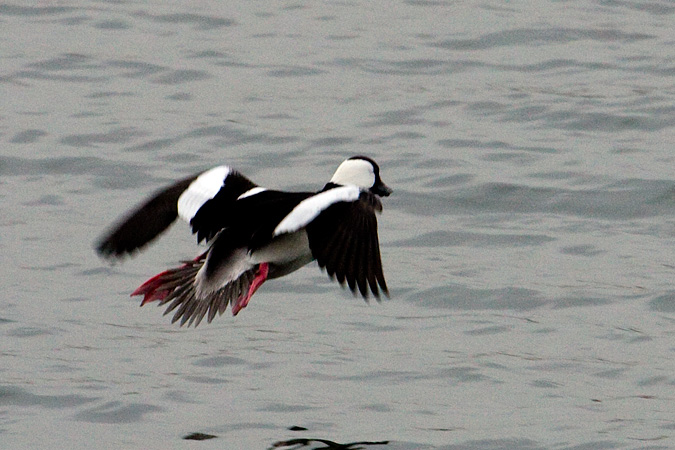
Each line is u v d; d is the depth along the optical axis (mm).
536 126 18578
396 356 11820
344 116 18969
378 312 12914
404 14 24109
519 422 10430
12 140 17984
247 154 17594
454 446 9961
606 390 11133
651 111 18953
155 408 10711
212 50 22000
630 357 11820
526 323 12633
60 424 10461
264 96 19844
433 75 20828
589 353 11914
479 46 22156
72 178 16844
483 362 11680
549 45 22156
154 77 20688
